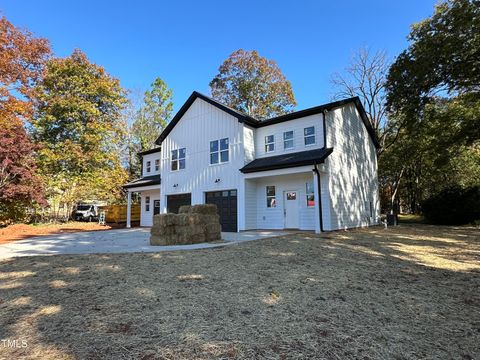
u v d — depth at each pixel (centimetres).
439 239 1103
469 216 1838
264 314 374
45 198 2092
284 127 1612
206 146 1798
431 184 2772
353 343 300
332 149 1397
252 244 963
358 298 439
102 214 2450
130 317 365
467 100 1775
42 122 2361
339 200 1506
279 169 1428
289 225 1533
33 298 446
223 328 332
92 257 768
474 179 2488
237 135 1656
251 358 267
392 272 600
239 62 3441
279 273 581
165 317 364
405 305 414
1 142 1736
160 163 2148
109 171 2625
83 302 423
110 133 2681
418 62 1514
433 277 564
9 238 1421
